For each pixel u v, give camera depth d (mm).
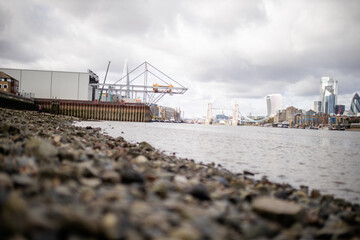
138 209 4012
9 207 2666
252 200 6535
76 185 4625
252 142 38250
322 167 16625
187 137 37844
